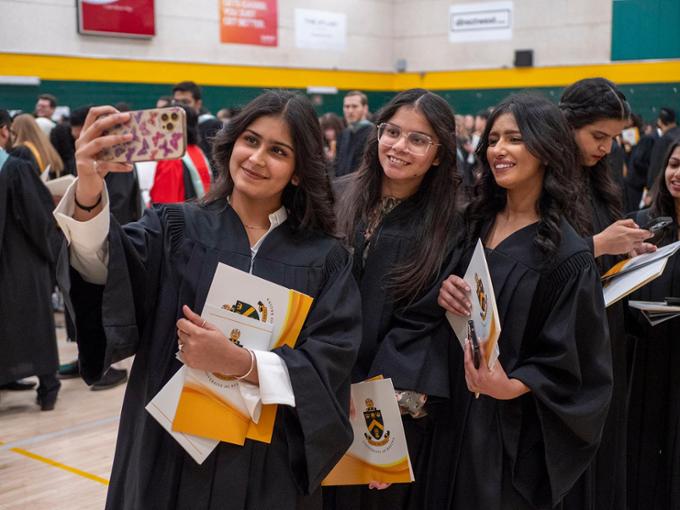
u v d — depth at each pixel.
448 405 2.33
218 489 1.80
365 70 16.09
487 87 15.65
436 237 2.36
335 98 15.47
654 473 3.00
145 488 1.79
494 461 2.19
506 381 2.06
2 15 10.41
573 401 2.13
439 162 2.40
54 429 4.60
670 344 2.94
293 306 1.83
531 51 14.92
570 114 2.58
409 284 2.32
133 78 11.97
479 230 2.39
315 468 1.82
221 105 13.32
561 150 2.18
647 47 13.63
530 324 2.21
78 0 11.09
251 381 1.77
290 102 1.87
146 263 1.83
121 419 1.92
